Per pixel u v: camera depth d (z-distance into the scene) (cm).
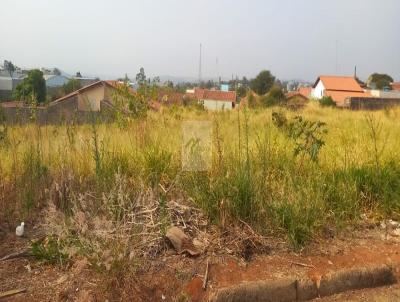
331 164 516
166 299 298
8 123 553
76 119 580
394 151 580
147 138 560
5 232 358
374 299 330
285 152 527
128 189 402
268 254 356
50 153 468
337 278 335
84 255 298
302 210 386
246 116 716
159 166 465
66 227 323
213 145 460
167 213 370
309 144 503
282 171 474
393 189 471
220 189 388
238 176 401
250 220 381
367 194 467
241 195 385
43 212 377
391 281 352
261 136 625
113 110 662
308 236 374
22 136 530
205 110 1242
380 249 380
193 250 342
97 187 397
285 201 391
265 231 377
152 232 344
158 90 903
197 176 427
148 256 330
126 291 291
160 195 405
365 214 445
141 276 309
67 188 392
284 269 338
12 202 393
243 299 308
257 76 4566
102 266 290
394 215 448
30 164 438
